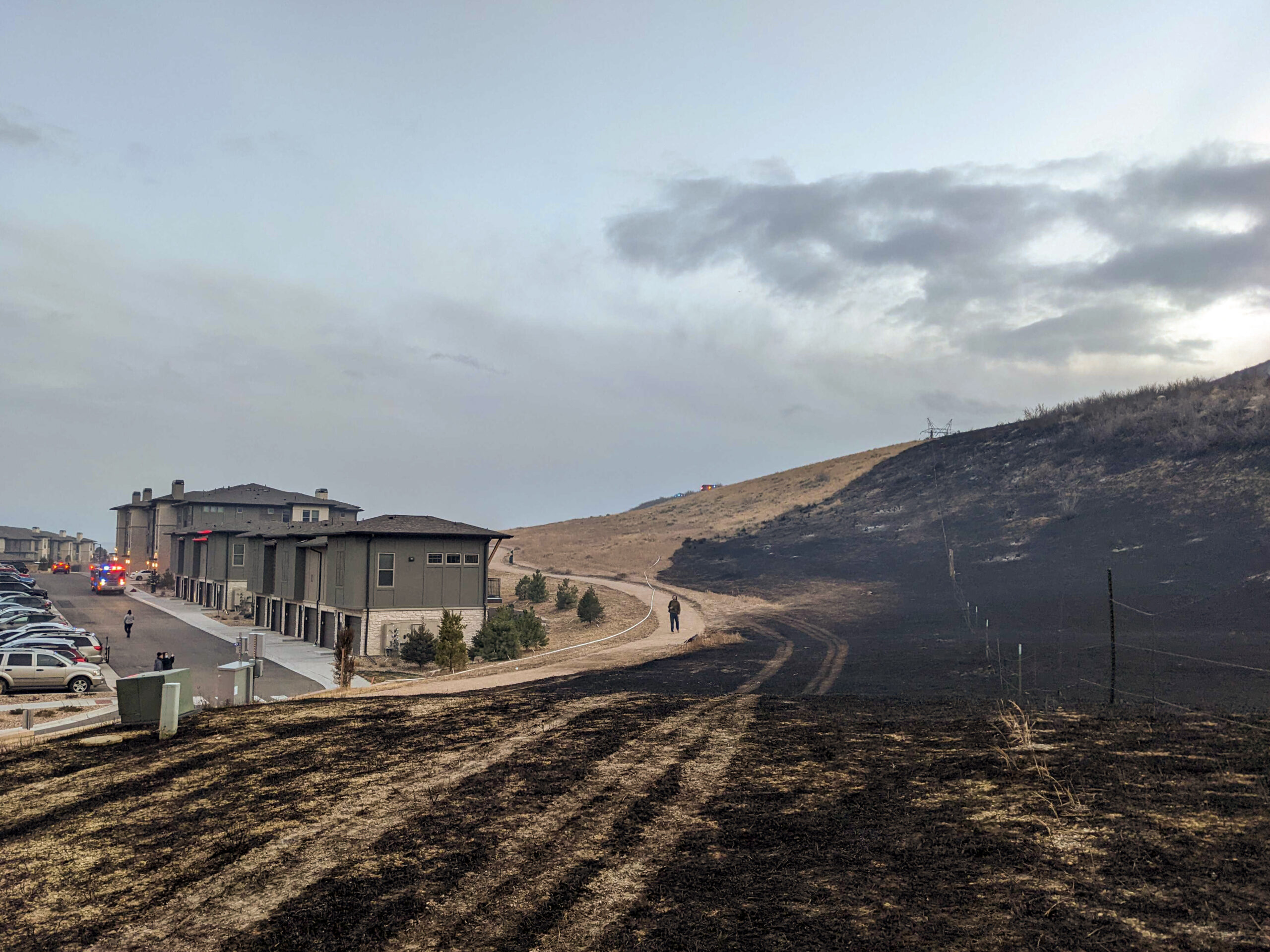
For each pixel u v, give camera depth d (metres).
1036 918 6.37
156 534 97.44
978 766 10.47
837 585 50.72
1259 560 30.38
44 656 33.00
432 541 45.03
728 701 17.23
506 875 8.41
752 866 8.11
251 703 19.89
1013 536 48.28
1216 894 6.38
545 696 18.95
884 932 6.46
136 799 11.84
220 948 7.32
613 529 110.50
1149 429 56.50
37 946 7.60
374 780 12.05
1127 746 10.68
